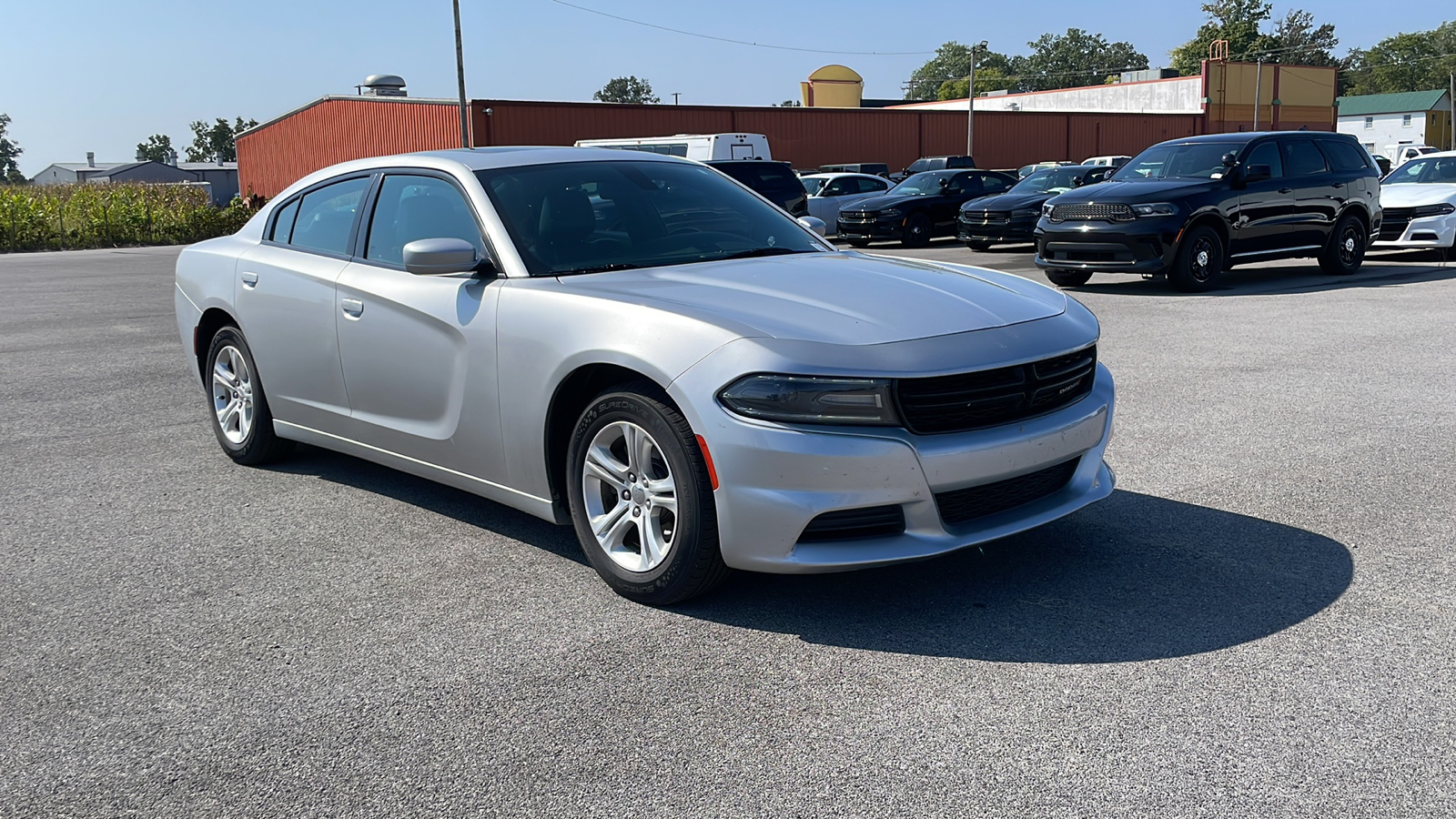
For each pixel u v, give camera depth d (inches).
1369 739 100.1
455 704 112.4
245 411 207.8
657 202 171.3
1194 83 2071.9
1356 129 3848.4
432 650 125.8
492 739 105.2
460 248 149.6
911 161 1749.5
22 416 262.5
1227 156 477.1
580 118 1486.2
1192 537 156.9
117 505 187.3
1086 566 146.3
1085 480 142.1
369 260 174.6
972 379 126.1
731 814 91.6
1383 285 473.1
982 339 129.8
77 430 247.0
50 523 177.9
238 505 185.8
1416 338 327.9
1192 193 461.7
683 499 128.6
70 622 136.6
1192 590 137.2
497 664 121.6
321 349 180.1
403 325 162.4
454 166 167.9
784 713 108.5
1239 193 472.1
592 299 138.3
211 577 151.5
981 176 877.8
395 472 205.8
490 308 149.3
